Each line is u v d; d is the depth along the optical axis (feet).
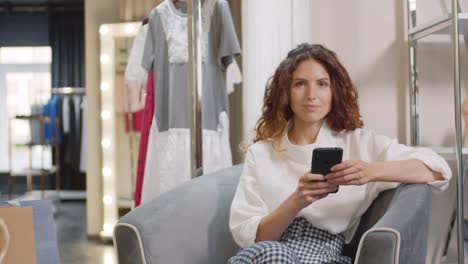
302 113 4.48
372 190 4.51
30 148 16.35
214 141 7.17
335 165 3.94
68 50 17.37
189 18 5.80
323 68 4.51
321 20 7.53
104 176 11.05
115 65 10.94
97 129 11.34
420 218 3.67
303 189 3.97
